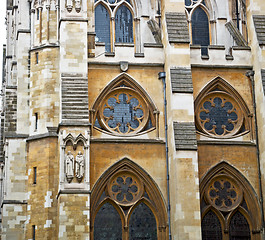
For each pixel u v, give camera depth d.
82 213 46.84
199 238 47.44
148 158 50.97
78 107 49.28
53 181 49.81
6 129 56.41
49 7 54.16
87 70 51.38
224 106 53.75
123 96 52.75
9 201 53.16
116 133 51.56
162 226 49.94
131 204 50.16
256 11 54.34
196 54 53.53
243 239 50.91
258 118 52.31
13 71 61.00
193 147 49.06
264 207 50.59
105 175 50.03
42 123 51.59
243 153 52.06
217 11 61.16
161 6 55.16
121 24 60.12
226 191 51.53
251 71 53.44
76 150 48.25
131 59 52.84
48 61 52.78
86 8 52.25
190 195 48.19
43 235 48.94
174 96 50.50
